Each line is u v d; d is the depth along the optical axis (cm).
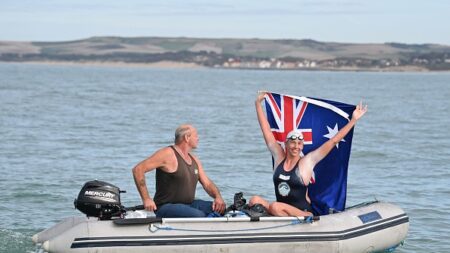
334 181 1684
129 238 1443
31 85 12181
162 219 1471
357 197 2405
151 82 16788
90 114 5772
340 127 1675
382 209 1688
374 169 3019
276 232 1520
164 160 1547
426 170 3008
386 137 4403
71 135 4047
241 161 3144
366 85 17875
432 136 4538
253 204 1605
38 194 2289
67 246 1433
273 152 1667
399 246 1780
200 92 11375
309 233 1538
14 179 2527
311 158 1620
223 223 1502
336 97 10612
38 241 1519
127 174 2706
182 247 1461
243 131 4572
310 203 1673
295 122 1703
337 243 1547
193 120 5434
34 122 4834
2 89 10225
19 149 3341
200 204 1606
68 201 2206
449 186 2628
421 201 2339
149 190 2414
